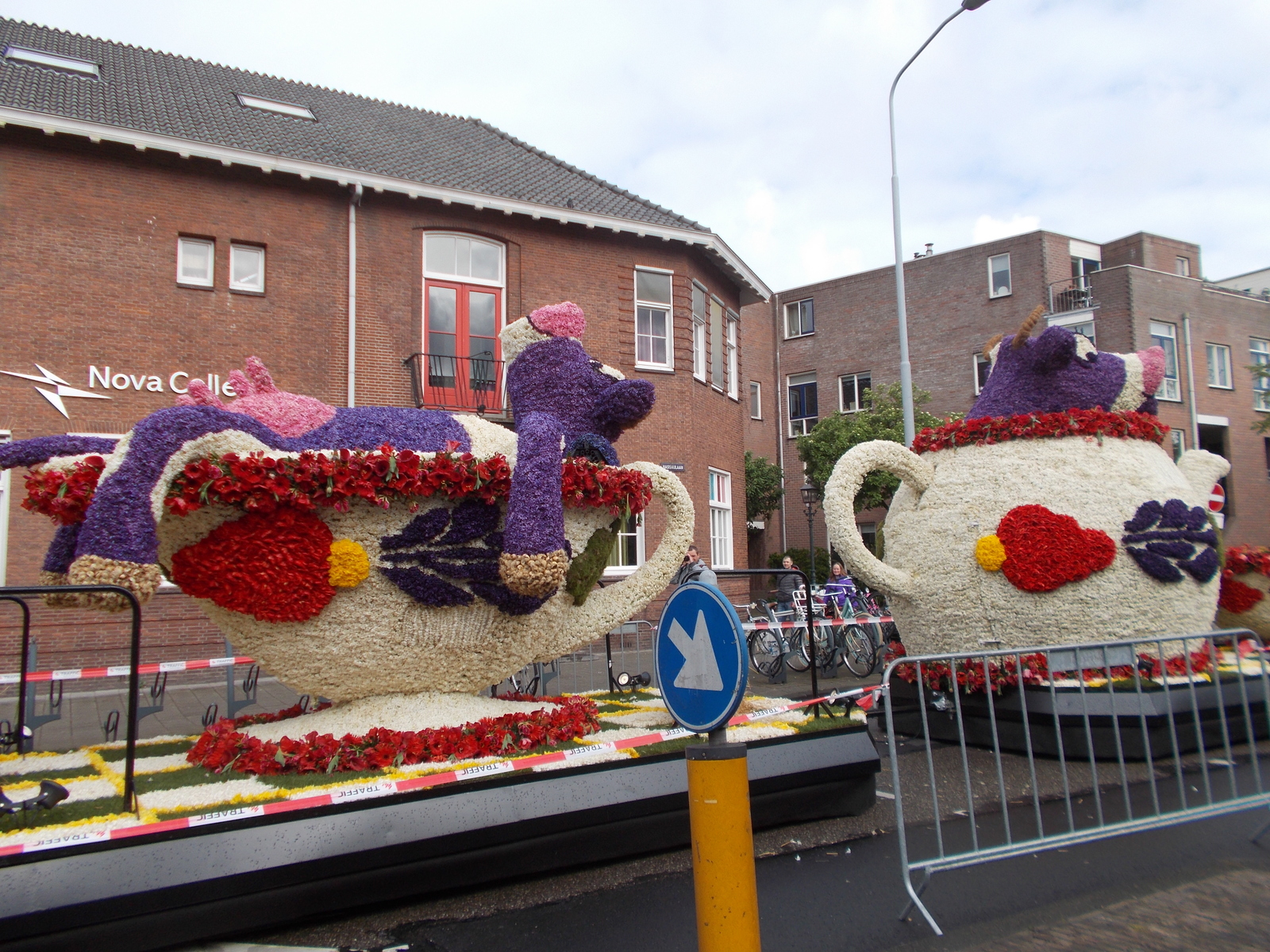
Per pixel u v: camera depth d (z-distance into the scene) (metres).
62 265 11.34
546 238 14.81
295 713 5.29
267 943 3.67
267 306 12.56
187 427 4.03
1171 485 7.09
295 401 4.74
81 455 4.47
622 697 7.04
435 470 4.42
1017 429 7.07
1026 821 5.32
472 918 3.90
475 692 5.14
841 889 4.27
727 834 2.85
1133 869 4.55
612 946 3.62
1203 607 7.00
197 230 12.19
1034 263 25.98
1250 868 4.54
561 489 4.72
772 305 30.95
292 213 12.84
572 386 5.40
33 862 3.22
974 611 6.92
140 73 14.80
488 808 4.07
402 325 13.55
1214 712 6.76
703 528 16.41
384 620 4.52
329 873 3.66
